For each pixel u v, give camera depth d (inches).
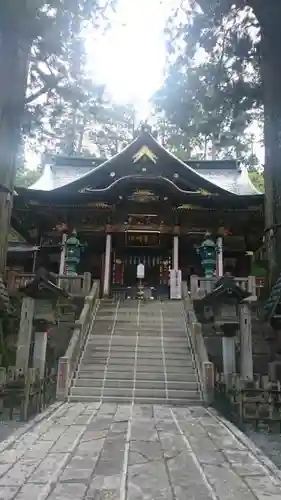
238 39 579.8
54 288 395.2
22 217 991.6
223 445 219.9
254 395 304.7
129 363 494.9
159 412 346.9
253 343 533.3
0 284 471.2
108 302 740.7
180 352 526.3
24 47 541.0
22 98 537.6
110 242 978.7
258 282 737.0
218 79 600.4
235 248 1038.4
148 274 1037.8
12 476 157.9
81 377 459.8
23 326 392.2
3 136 513.0
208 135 692.7
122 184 942.4
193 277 724.0
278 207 511.2
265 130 537.6
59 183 1134.4
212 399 403.9
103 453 196.2
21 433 243.0
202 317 586.9
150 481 154.9
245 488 149.3
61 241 1004.6
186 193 941.8
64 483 149.8
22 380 305.0
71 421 290.7
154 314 671.8
